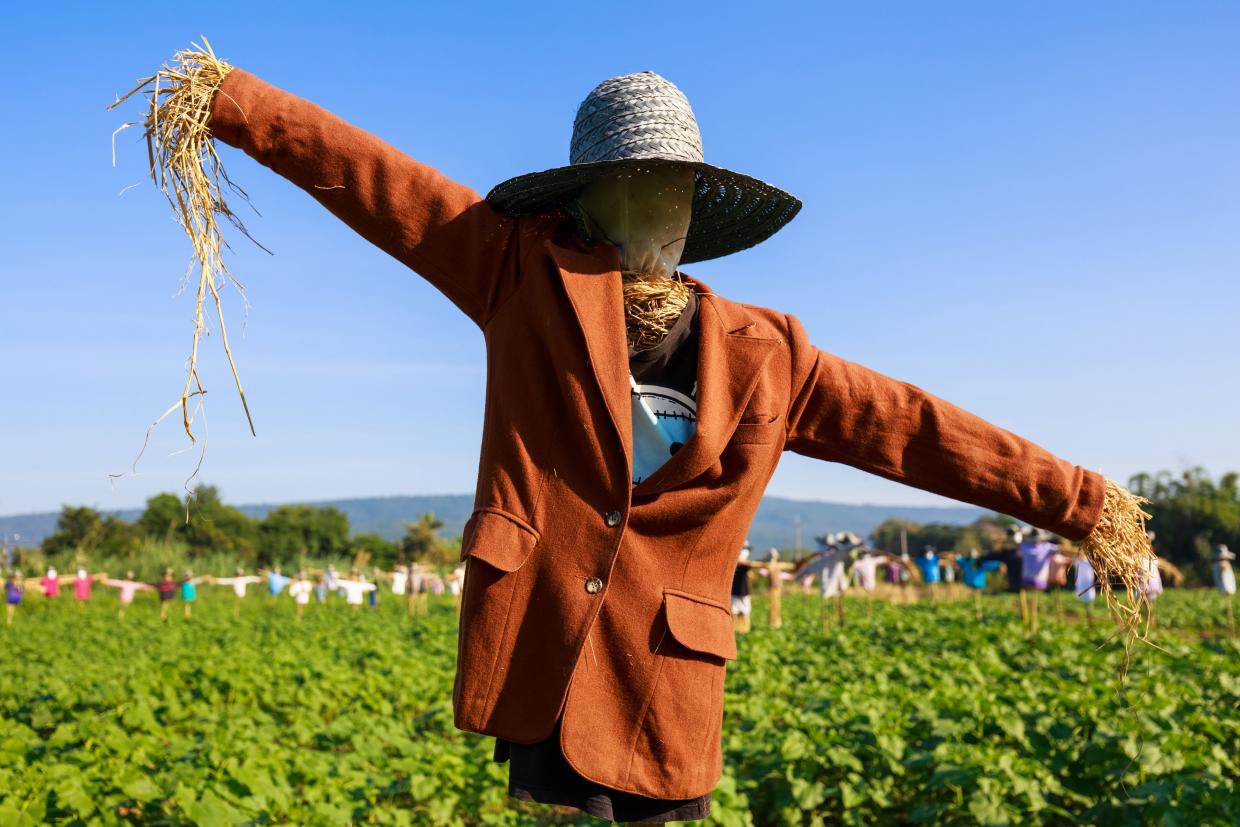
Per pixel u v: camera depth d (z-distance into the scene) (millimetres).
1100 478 2492
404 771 7859
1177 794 6375
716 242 2773
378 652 16719
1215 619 25469
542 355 2180
